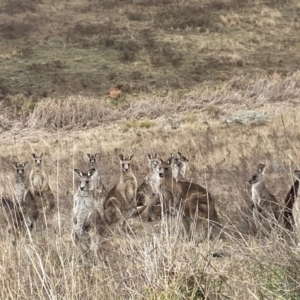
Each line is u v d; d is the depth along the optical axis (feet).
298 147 83.66
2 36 200.13
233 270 27.63
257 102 143.95
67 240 35.70
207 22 209.67
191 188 51.03
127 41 195.83
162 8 228.84
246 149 87.20
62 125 137.39
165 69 175.01
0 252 29.09
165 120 135.44
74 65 177.58
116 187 59.52
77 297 25.80
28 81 165.89
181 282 26.43
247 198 58.29
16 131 135.44
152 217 50.11
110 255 32.89
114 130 128.06
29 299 25.84
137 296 26.21
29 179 68.08
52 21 214.90
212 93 150.51
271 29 206.49
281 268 25.96
